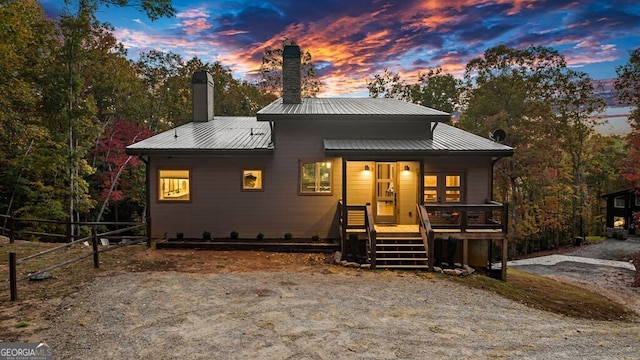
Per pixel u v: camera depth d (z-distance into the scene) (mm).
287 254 11516
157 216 12711
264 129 14758
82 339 5383
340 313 6734
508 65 25906
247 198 12727
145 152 11984
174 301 7109
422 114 12102
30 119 16266
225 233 12773
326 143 12008
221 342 5383
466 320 6773
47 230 17438
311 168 12719
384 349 5293
